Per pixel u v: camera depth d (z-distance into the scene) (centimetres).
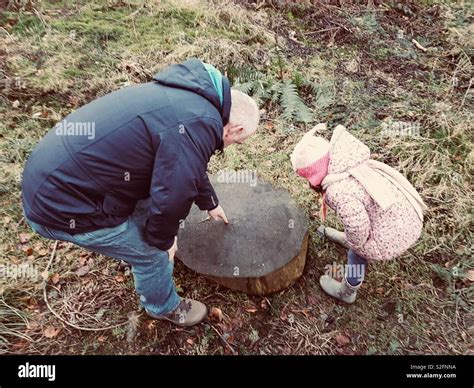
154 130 156
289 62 387
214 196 214
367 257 218
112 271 255
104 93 342
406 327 246
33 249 260
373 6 471
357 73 392
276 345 234
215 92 163
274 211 247
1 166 295
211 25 407
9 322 229
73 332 229
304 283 255
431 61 420
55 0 411
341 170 201
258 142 330
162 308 219
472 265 273
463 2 511
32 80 340
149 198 187
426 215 294
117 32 388
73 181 161
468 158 324
